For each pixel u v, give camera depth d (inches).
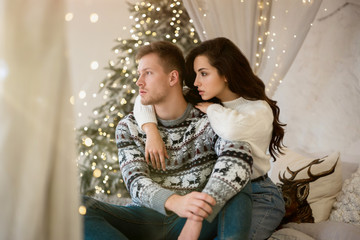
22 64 35.6
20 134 35.9
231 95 72.5
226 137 62.6
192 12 107.7
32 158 36.3
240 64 70.3
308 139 128.7
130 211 61.1
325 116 125.0
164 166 63.6
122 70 132.4
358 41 117.7
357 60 117.6
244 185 58.7
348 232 72.0
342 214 80.7
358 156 108.3
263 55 109.1
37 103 36.2
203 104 69.5
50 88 36.4
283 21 107.2
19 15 35.4
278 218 70.7
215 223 60.7
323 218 83.3
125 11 141.8
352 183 83.0
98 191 116.6
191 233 54.4
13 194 36.0
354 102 118.1
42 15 36.0
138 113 68.4
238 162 59.4
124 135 68.2
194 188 64.8
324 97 125.6
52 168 37.8
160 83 65.4
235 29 107.3
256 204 68.8
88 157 129.3
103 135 130.4
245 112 68.1
